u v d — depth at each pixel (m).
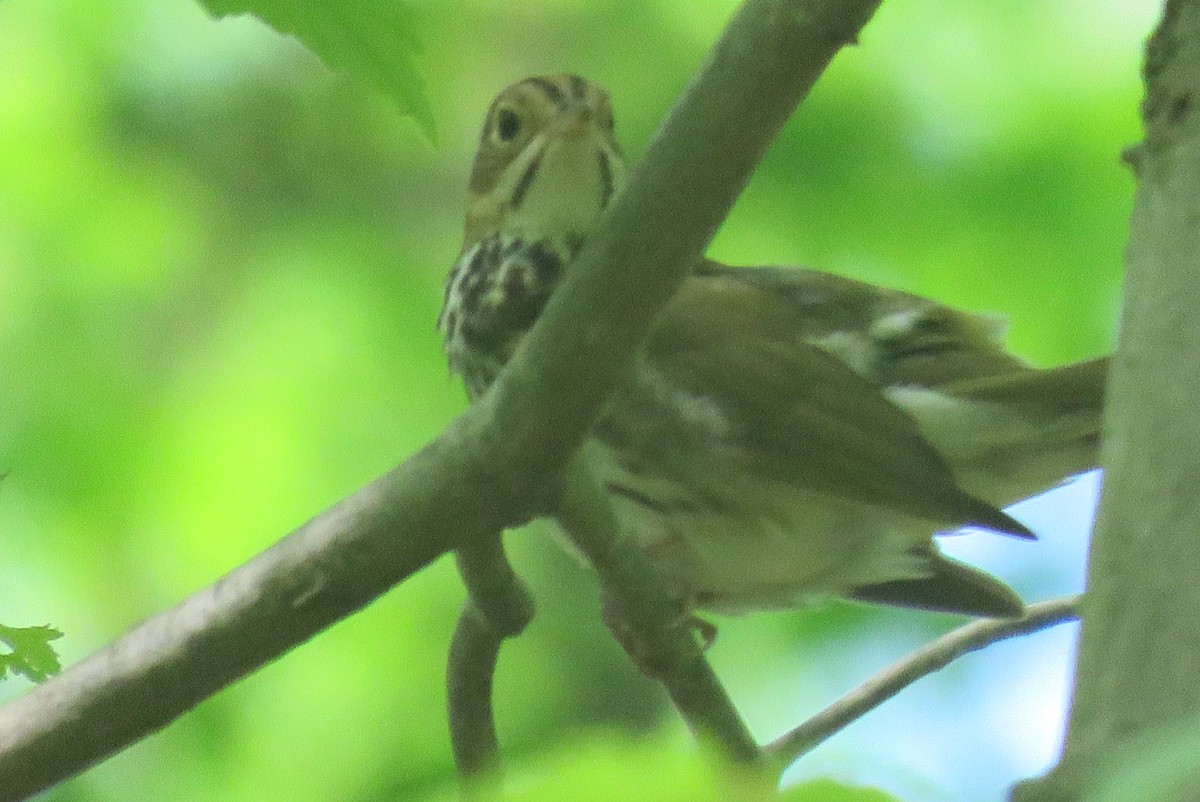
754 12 4.40
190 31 13.36
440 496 5.02
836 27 4.32
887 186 12.48
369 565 5.07
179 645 5.11
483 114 13.77
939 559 8.64
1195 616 3.01
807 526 8.27
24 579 12.34
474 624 6.22
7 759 5.13
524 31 13.74
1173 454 3.24
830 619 12.03
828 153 12.51
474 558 5.76
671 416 8.15
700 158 4.53
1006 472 8.28
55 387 12.81
